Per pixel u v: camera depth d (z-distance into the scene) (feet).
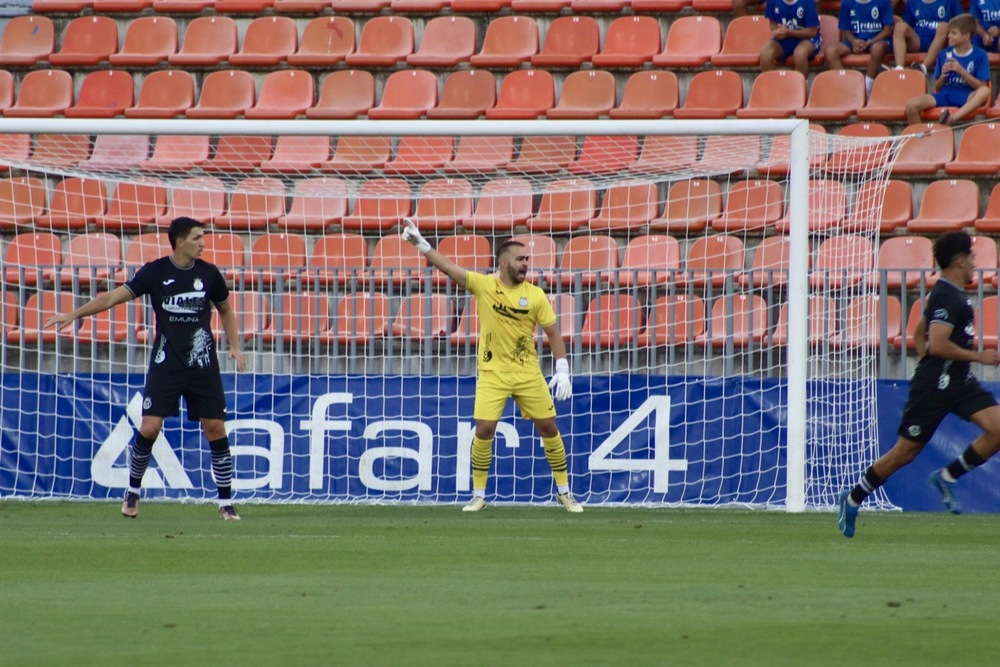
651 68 194.39
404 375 138.82
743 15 196.24
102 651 48.44
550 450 122.62
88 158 179.83
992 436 93.09
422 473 137.59
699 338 143.02
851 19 187.52
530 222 172.96
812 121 182.70
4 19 223.30
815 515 120.78
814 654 48.19
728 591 64.90
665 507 132.98
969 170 168.66
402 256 170.91
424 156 181.37
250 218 178.40
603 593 64.03
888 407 133.28
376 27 206.49
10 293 161.58
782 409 133.49
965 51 175.94
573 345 140.56
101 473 139.23
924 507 131.13
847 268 139.74
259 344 151.33
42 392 140.26
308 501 137.69
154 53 210.59
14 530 99.71
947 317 92.12
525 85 195.42
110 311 142.00
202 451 138.72
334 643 50.06
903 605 60.18
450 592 64.28
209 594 63.57
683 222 169.89
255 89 206.18
